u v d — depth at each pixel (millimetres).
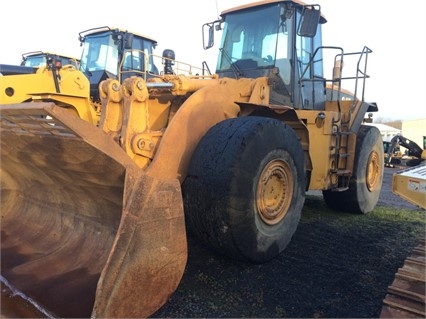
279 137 3264
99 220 2998
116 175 2330
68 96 5234
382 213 5691
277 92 4391
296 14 4551
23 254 3121
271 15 4574
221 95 3438
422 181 2549
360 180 5289
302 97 4766
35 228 3439
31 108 2176
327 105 5246
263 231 3182
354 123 5008
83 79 5332
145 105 3004
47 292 2561
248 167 2941
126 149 2877
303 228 4586
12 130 2676
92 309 2209
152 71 9117
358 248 3912
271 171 3229
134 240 2156
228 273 3152
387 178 12203
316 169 4395
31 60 10703
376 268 3391
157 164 2914
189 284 2947
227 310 2604
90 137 2174
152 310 2279
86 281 2617
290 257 3568
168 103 3754
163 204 2293
